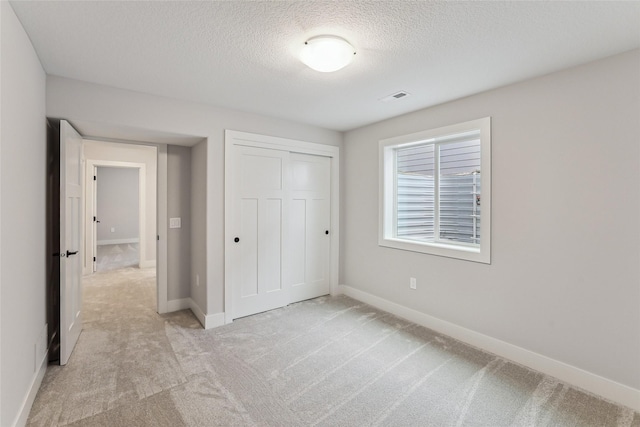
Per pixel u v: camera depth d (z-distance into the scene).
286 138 3.50
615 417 1.79
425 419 1.77
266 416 1.78
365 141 3.76
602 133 1.99
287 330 2.96
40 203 2.10
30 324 1.84
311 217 3.88
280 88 2.55
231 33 1.75
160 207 3.48
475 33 1.73
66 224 2.29
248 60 2.07
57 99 2.30
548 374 2.23
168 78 2.36
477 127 2.63
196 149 3.39
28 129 1.81
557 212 2.19
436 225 3.20
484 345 2.61
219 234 3.08
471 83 2.42
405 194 3.54
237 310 3.24
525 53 1.95
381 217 3.56
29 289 1.83
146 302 3.82
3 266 1.41
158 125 2.72
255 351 2.55
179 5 1.50
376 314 3.39
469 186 2.94
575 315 2.12
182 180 3.62
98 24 1.66
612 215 1.96
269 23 1.66
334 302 3.79
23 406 1.68
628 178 1.90
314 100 2.84
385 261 3.52
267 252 3.45
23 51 1.69
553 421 1.76
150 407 1.84
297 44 1.87
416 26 1.67
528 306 2.35
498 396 1.98
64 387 2.02
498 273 2.52
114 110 2.52
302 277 3.82
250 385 2.07
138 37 1.79
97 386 2.04
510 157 2.43
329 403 1.90
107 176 8.95
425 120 3.06
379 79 2.36
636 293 1.88
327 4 1.49
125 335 2.84
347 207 4.05
